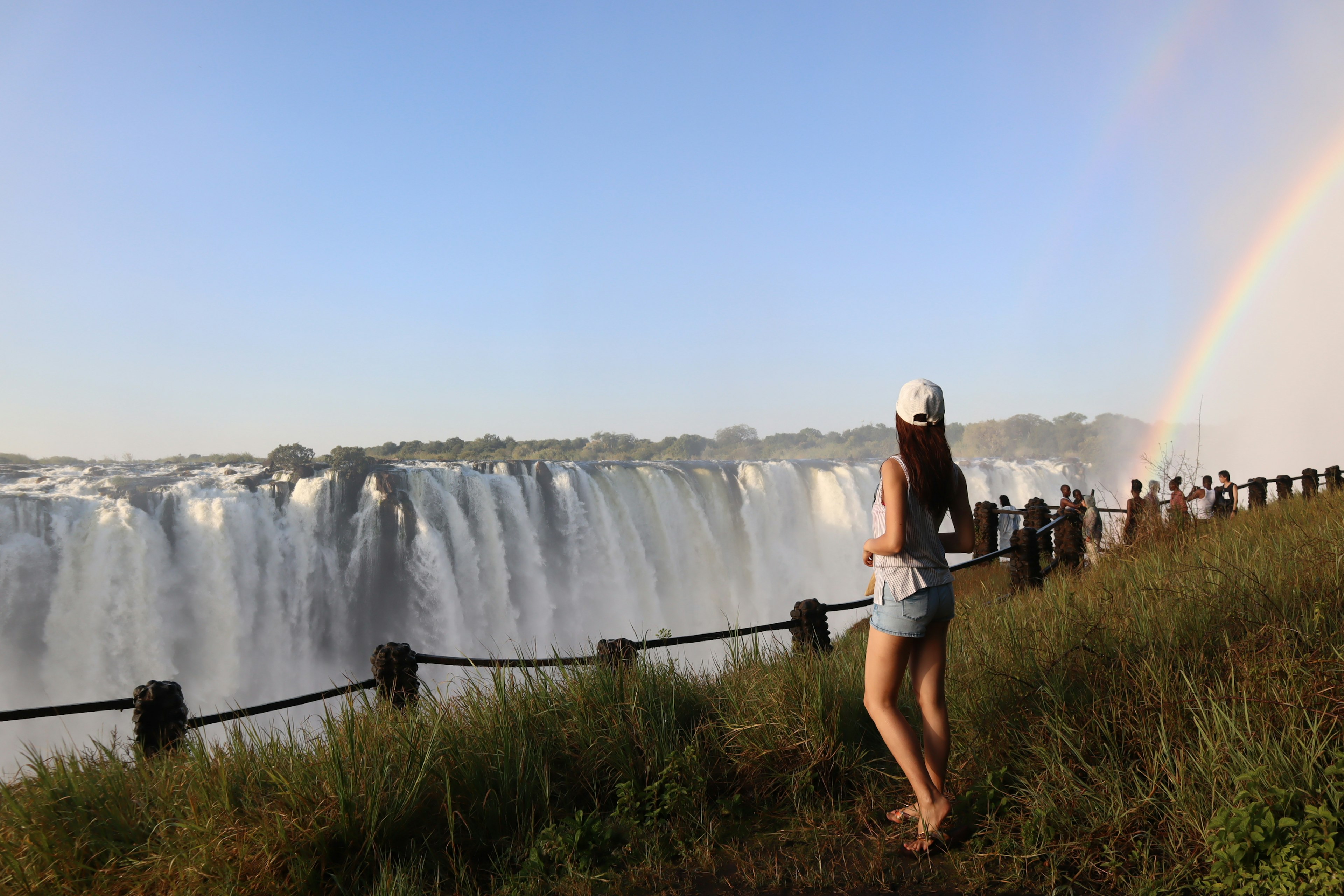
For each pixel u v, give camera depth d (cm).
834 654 492
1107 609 461
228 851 298
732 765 383
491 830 343
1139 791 283
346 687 460
